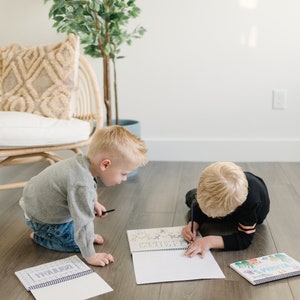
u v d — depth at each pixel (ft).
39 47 7.38
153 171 8.40
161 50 8.87
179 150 9.19
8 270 4.63
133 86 9.11
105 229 5.63
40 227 5.08
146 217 6.03
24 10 9.09
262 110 8.89
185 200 6.61
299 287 4.17
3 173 8.32
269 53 8.62
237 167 4.73
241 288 4.17
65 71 7.02
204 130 9.13
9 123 6.27
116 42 8.05
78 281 4.33
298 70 8.62
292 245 5.09
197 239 5.09
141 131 9.30
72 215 4.56
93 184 4.68
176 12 8.67
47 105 6.96
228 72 8.80
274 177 7.86
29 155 7.60
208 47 8.74
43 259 4.86
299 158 8.93
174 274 4.42
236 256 4.80
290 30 8.47
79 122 6.84
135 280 4.34
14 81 7.32
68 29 7.90
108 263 4.69
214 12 8.58
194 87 8.96
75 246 4.98
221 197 4.42
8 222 5.94
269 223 5.73
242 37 8.61
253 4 8.45
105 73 7.94
